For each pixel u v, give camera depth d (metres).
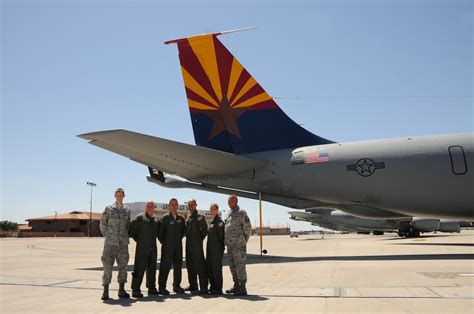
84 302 7.70
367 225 55.09
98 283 10.09
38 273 12.43
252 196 18.81
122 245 8.30
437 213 17.12
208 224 9.14
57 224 89.75
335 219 56.19
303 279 10.24
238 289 8.35
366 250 21.41
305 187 17.78
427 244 26.62
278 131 18.77
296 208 19.08
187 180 18.83
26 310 6.95
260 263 14.87
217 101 19.00
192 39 18.58
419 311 6.34
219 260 8.75
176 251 8.92
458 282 9.08
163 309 7.01
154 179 18.62
